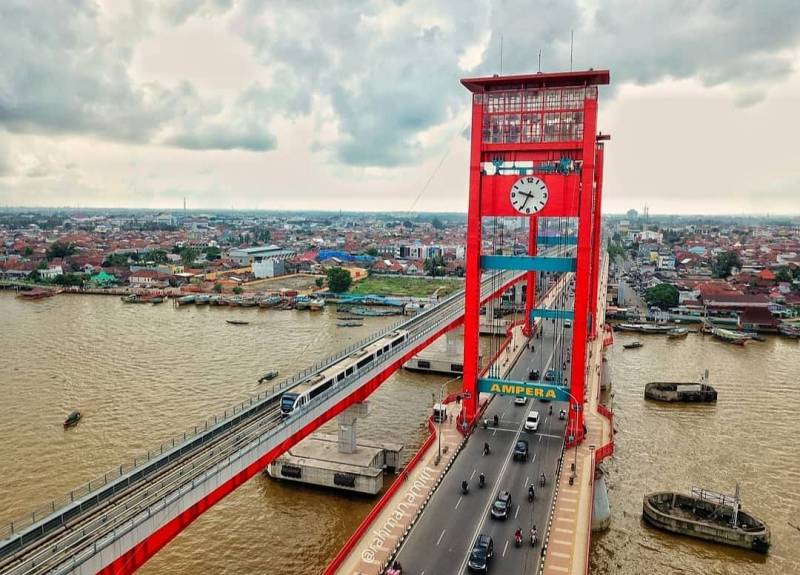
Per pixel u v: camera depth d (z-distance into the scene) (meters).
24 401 138.25
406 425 127.12
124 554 56.38
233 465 70.25
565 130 101.62
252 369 165.25
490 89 104.75
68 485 99.94
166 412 131.88
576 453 100.12
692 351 192.38
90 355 178.50
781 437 123.31
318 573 80.44
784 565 83.56
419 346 132.38
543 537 75.12
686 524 89.62
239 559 83.25
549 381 136.75
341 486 100.44
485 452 100.62
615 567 83.06
